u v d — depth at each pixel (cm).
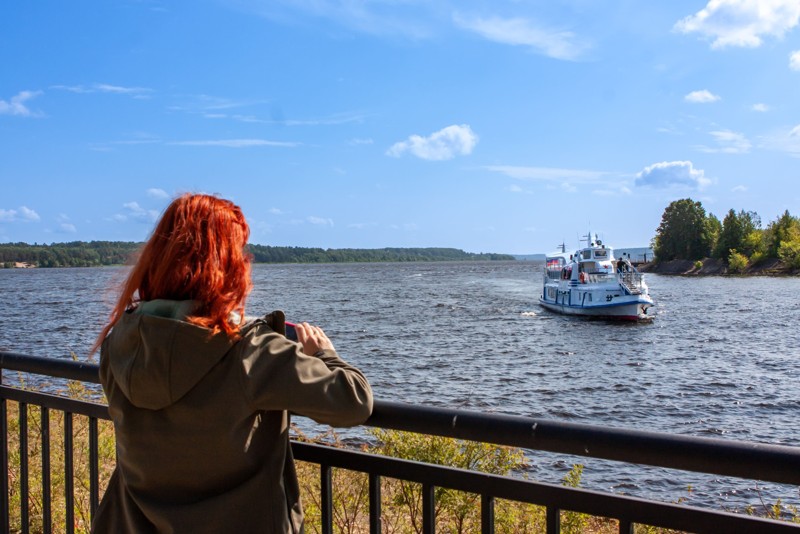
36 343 3222
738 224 15912
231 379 181
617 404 2078
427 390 2256
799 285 9962
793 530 156
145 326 180
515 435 191
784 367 2834
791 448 156
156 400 180
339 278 15212
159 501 189
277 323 195
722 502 1049
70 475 313
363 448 599
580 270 5431
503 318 5162
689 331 4334
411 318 5128
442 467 210
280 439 195
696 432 1762
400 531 496
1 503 350
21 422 337
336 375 186
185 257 187
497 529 511
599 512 183
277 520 188
